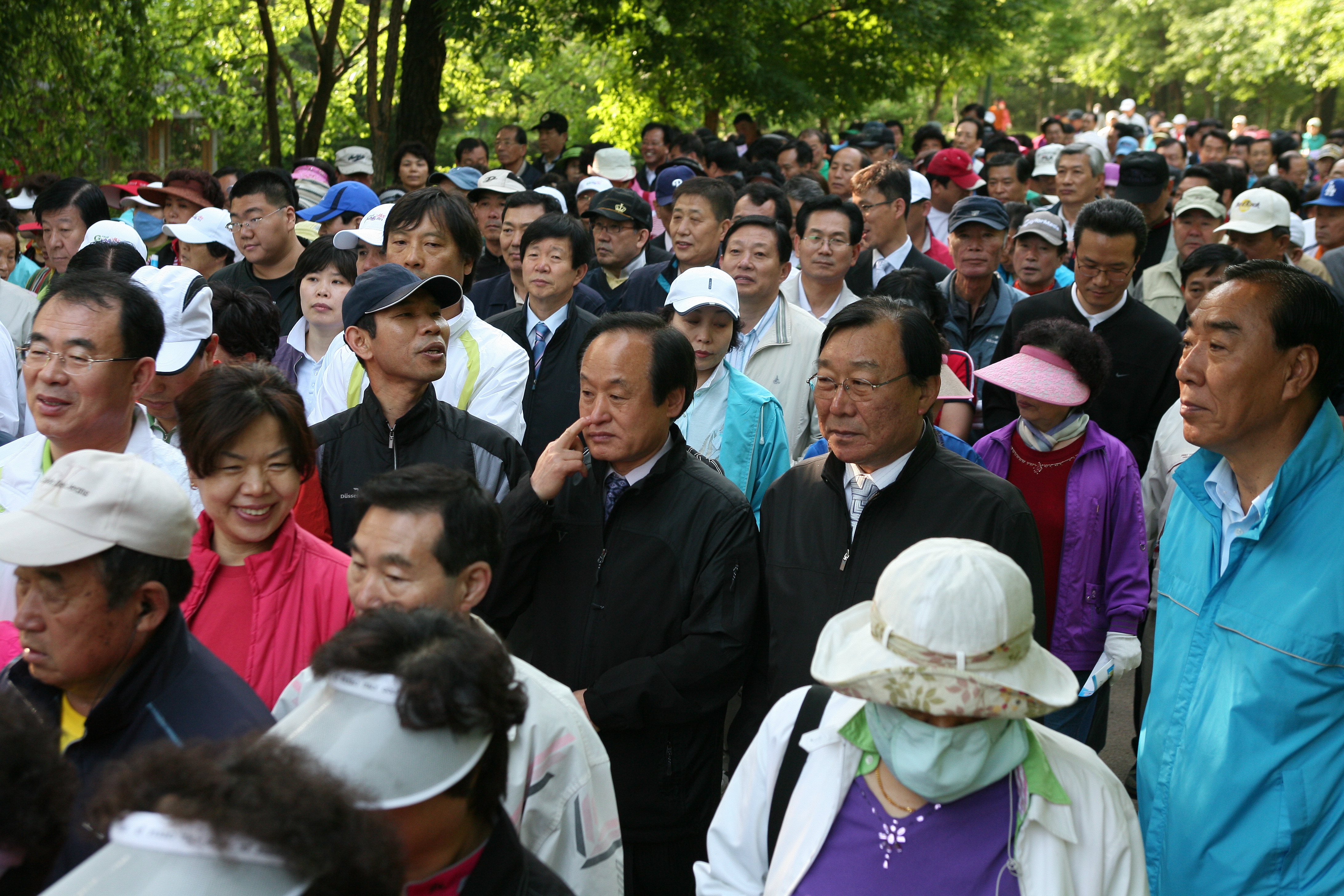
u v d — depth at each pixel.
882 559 3.17
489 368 4.49
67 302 3.25
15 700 1.65
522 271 6.77
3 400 4.54
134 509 2.21
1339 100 45.78
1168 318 7.26
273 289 6.29
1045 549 4.15
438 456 3.68
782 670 3.26
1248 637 2.70
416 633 1.68
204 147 21.22
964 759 2.04
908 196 7.01
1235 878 2.65
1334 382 2.75
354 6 19.03
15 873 1.55
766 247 5.23
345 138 22.08
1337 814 2.61
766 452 4.48
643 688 3.16
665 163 13.37
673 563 3.29
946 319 4.91
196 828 1.22
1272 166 17.03
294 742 1.58
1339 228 8.34
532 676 2.46
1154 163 8.21
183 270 3.95
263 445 2.88
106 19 12.14
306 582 2.96
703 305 4.34
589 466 3.41
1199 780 2.73
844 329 3.18
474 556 2.52
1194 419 2.80
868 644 2.09
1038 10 21.00
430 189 4.75
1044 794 2.10
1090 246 5.36
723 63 16.22
